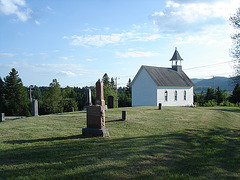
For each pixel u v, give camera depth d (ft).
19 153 24.20
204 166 23.07
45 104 177.17
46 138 33.27
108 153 24.95
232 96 184.85
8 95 222.07
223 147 33.22
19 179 17.10
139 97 132.36
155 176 18.90
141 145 29.68
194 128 48.49
